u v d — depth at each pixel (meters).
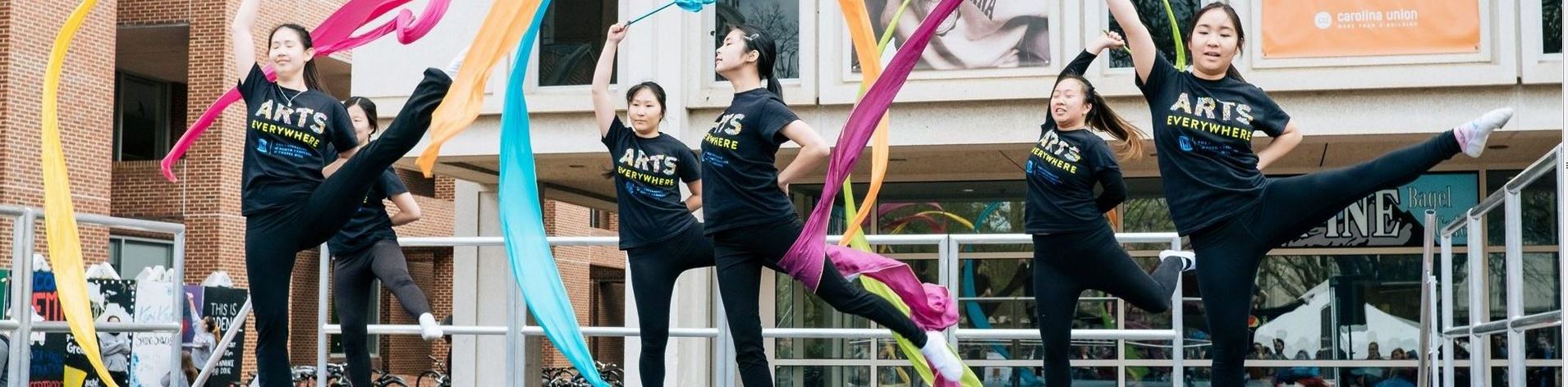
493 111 10.05
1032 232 5.35
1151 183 10.95
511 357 7.03
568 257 25.16
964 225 11.27
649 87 5.74
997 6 9.24
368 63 10.16
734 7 9.78
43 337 10.27
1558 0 8.56
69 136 16.64
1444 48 8.66
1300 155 10.12
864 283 6.08
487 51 5.00
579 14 10.02
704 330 6.75
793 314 11.55
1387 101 8.79
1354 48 8.76
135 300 11.55
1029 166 5.34
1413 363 10.53
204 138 18.31
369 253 6.54
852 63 9.49
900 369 10.92
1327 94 8.85
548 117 10.01
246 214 4.97
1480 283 5.96
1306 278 10.80
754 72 5.19
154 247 18.64
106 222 6.24
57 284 5.30
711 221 5.12
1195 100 4.71
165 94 21.11
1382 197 10.69
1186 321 10.85
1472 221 5.98
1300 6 8.82
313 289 23.72
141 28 18.05
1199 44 4.72
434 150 4.85
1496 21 8.62
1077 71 5.45
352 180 4.83
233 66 18.05
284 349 5.07
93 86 16.97
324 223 4.93
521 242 5.32
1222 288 4.66
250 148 4.99
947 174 11.29
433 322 6.29
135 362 11.50
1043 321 5.39
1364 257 10.71
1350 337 10.69
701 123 9.77
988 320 11.16
